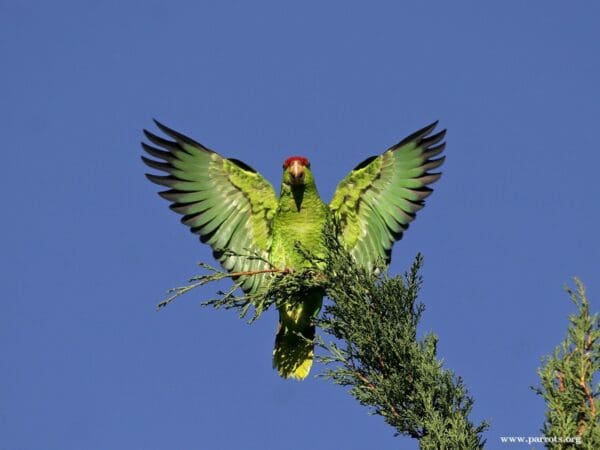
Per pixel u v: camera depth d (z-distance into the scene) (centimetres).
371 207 1602
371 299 1222
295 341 1548
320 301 1497
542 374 1001
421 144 1562
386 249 1602
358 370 1182
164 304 1312
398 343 1157
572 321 1014
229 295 1350
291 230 1606
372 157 1573
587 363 996
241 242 1638
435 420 1049
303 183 1576
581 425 979
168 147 1599
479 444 1049
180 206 1619
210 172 1611
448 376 1097
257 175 1606
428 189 1569
